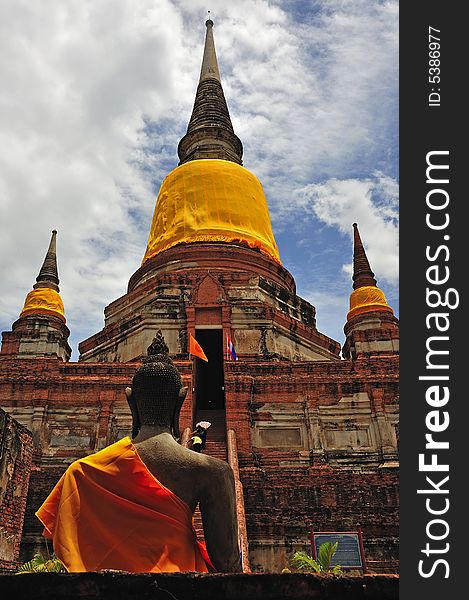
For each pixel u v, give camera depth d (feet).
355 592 12.57
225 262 110.42
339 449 79.71
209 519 17.85
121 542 16.07
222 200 122.83
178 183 127.03
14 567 50.06
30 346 98.48
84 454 77.77
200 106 154.30
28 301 106.83
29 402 81.25
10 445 53.52
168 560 16.14
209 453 76.95
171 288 101.71
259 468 75.61
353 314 105.91
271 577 12.54
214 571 18.02
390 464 76.84
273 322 98.68
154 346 22.58
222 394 114.32
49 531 16.65
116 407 81.20
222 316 96.99
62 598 12.05
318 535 52.85
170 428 20.24
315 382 83.76
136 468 16.97
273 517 69.72
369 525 69.56
